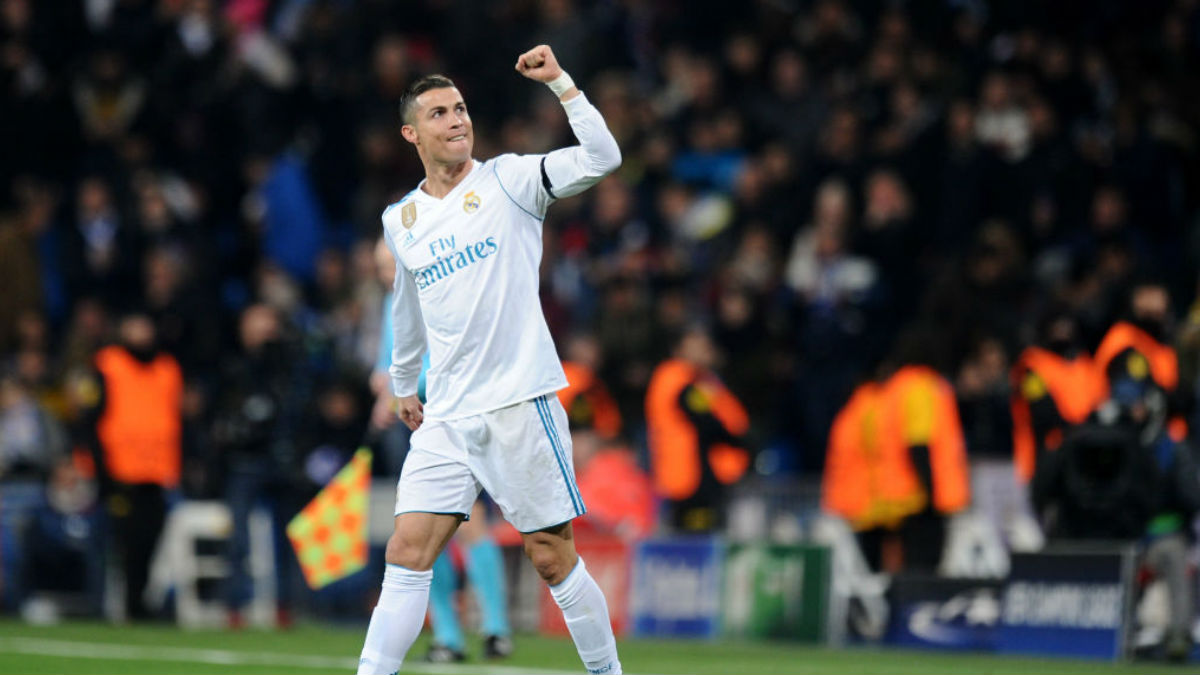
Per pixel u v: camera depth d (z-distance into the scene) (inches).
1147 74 2236.7
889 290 2166.6
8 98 2615.7
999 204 2194.9
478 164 921.5
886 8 2541.8
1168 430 1509.6
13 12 2714.1
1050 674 1322.6
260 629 1923.0
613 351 2129.7
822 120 2427.4
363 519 1298.0
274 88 2655.0
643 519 1966.0
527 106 2657.5
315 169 2632.9
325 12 2741.1
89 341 2266.2
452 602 1387.8
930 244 2218.3
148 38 2699.3
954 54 2386.8
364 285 2229.3
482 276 901.2
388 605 917.2
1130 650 1502.2
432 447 919.0
